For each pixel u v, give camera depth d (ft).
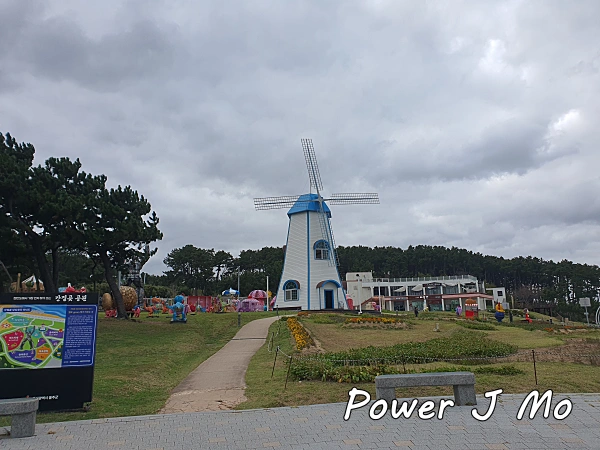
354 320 105.50
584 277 358.02
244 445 24.80
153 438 26.53
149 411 33.73
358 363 48.14
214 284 338.75
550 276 401.90
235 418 30.17
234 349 73.72
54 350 34.09
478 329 106.93
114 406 35.29
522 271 415.44
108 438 26.73
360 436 25.64
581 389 36.83
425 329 100.42
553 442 24.03
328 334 87.30
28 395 33.04
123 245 105.91
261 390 38.96
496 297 293.23
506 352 58.54
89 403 34.83
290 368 44.32
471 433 25.68
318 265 154.61
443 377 31.58
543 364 48.83
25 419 27.66
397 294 276.41
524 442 24.09
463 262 430.61
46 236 91.45
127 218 99.91
